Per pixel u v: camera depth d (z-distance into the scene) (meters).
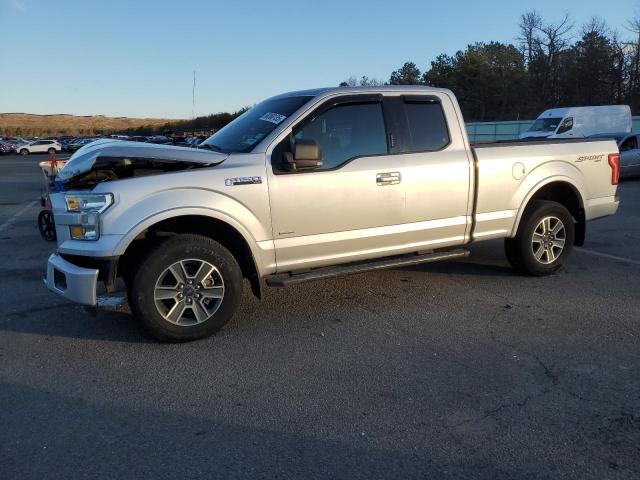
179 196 4.44
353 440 3.24
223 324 4.72
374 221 5.25
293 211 4.86
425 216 5.51
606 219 10.81
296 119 4.95
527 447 3.15
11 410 3.60
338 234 5.11
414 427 3.36
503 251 7.86
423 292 6.00
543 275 6.54
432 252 5.77
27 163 38.03
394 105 5.41
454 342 4.64
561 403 3.62
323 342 4.68
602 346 4.52
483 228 5.92
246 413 3.55
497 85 64.94
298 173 4.89
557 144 6.41
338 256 5.16
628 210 11.91
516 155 6.03
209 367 4.22
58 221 4.61
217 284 4.68
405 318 5.22
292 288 6.18
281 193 4.79
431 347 4.54
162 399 3.74
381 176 5.20
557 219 6.44
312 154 4.66
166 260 4.44
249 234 4.71
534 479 2.88
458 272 6.77
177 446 3.19
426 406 3.61
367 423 3.42
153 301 4.46
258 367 4.21
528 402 3.64
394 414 3.52
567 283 6.29
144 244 4.61
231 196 4.61
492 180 5.85
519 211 6.12
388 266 5.34
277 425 3.41
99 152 4.35
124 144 4.64
